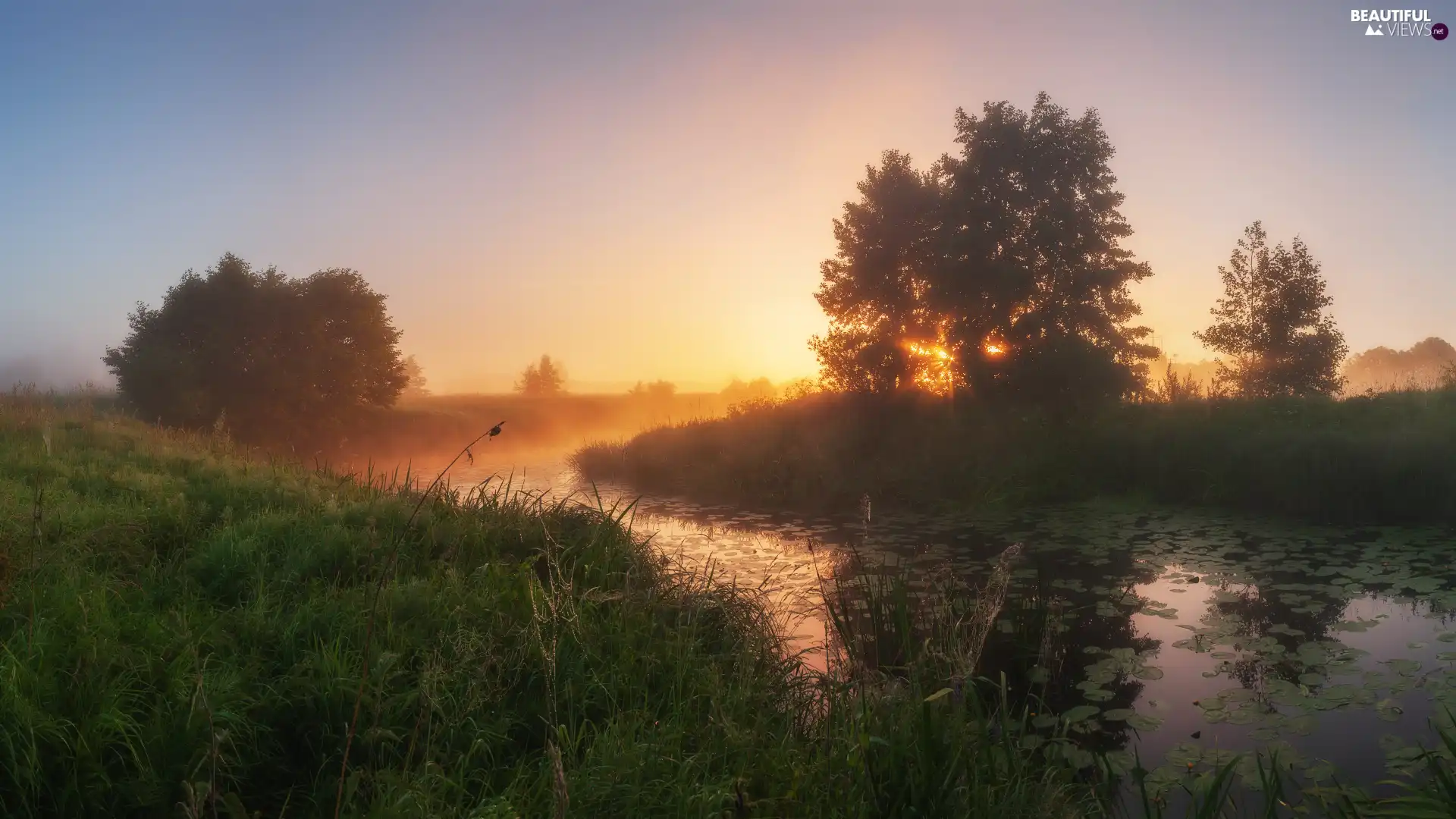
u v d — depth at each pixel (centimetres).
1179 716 600
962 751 455
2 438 1075
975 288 1928
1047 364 1819
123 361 2708
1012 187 1919
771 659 634
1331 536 1183
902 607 696
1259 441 1529
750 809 407
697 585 780
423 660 504
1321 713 594
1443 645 721
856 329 2241
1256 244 2134
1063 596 903
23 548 564
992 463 1725
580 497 1839
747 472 1912
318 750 432
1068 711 606
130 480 854
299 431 2856
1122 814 477
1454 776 461
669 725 484
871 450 1995
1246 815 469
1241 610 847
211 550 628
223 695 423
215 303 2827
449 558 711
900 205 2123
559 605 572
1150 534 1246
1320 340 2075
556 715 464
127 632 477
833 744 484
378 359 3181
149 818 361
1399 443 1380
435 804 383
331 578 641
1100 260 1942
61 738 373
